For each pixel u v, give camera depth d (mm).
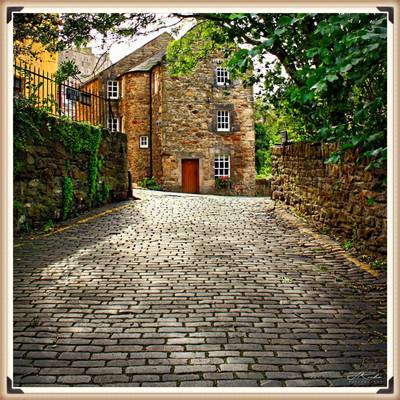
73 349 4336
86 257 7488
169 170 24812
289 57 10109
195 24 14281
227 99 25375
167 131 24812
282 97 12078
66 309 5273
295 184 11844
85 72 35875
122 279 6379
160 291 5914
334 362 4117
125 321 4961
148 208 13031
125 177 14797
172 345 4426
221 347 4387
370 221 7543
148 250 8023
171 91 24906
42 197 9969
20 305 5367
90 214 11750
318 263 7266
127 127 28109
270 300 5613
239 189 25328
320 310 5305
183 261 7328
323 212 9836
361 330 4770
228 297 5707
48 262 7137
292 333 4691
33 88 10289
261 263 7254
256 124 31453
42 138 9750
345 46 4879
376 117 6262
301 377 3861
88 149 12047
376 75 5984
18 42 12406
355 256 7648
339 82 5832
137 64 30109
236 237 9172
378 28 4516
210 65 25219
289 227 10148
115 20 11344
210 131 25172
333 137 7004
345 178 8625
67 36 11500
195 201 14945
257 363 4098
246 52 5109
